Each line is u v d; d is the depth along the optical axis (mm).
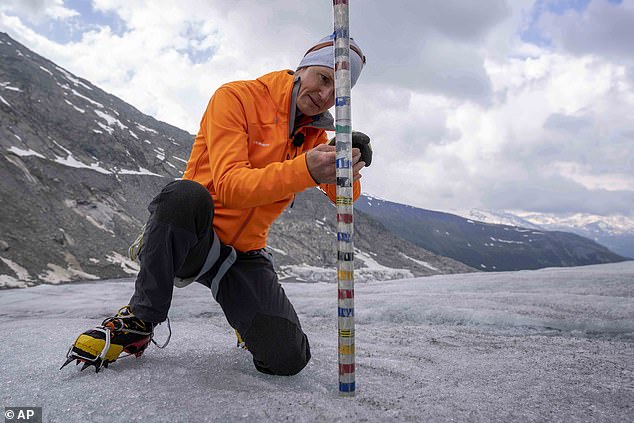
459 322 4047
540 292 5059
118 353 1927
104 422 1397
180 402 1535
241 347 2520
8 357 2225
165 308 1915
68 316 5297
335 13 1583
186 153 51781
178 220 1831
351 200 1570
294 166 1700
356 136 1768
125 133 46812
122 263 28891
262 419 1406
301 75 2057
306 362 2109
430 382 1980
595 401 1747
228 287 2072
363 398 1654
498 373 2184
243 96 1996
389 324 4070
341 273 1596
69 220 31031
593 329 3500
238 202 1813
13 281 22469
